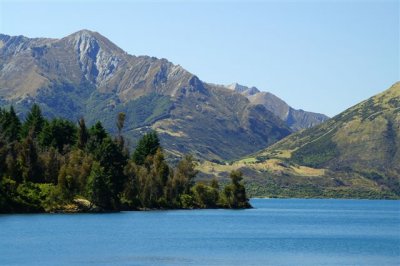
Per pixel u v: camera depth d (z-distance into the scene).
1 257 130.62
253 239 188.75
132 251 146.00
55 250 142.88
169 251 148.88
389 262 140.62
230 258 140.12
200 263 130.38
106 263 125.75
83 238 168.75
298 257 145.88
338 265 134.62
